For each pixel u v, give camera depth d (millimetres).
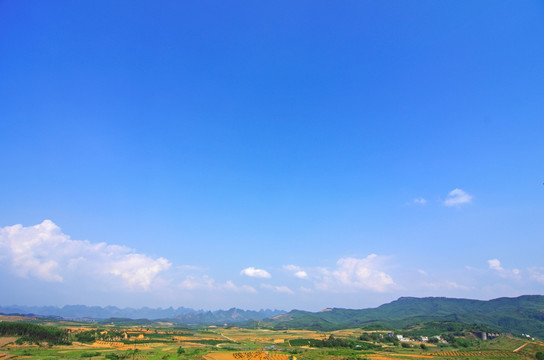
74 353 194750
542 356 189125
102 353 198375
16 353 184500
